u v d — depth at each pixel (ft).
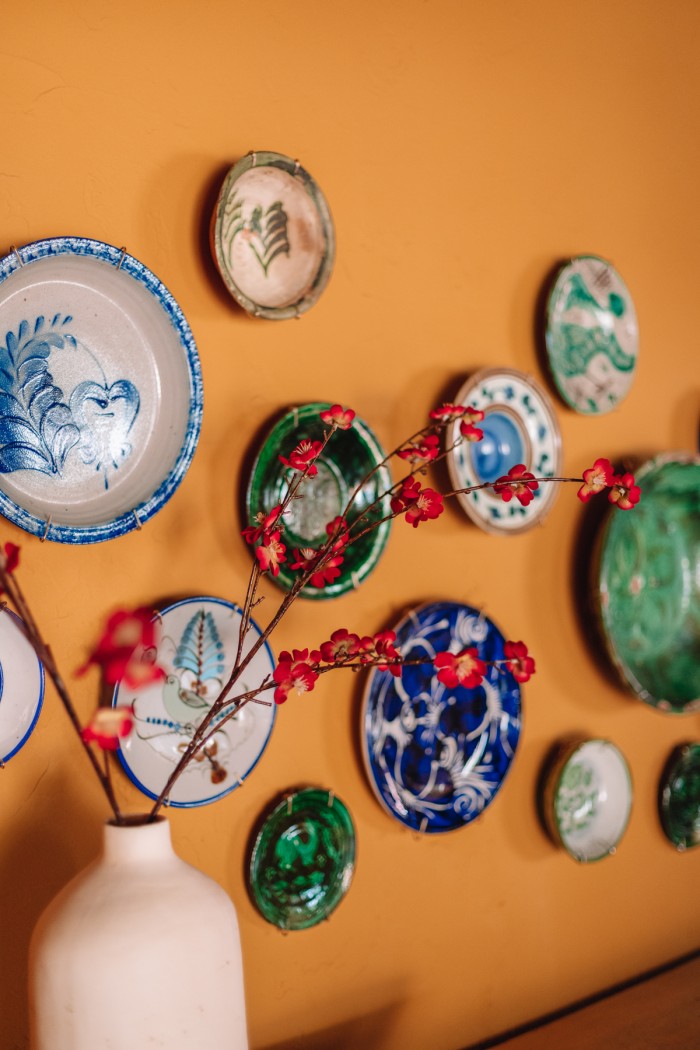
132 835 3.04
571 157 5.41
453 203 4.88
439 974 4.77
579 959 5.39
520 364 5.16
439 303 4.82
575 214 5.42
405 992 4.63
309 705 4.34
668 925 5.86
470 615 4.83
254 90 4.17
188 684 3.90
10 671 3.46
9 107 3.51
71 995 2.83
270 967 4.18
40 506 3.54
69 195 3.66
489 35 5.02
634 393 5.74
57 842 3.61
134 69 3.82
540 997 5.19
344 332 4.47
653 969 5.76
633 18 5.71
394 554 4.66
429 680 4.68
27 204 3.55
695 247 6.05
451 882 4.84
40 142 3.59
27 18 3.56
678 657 5.77
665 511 5.74
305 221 4.24
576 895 5.39
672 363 5.94
